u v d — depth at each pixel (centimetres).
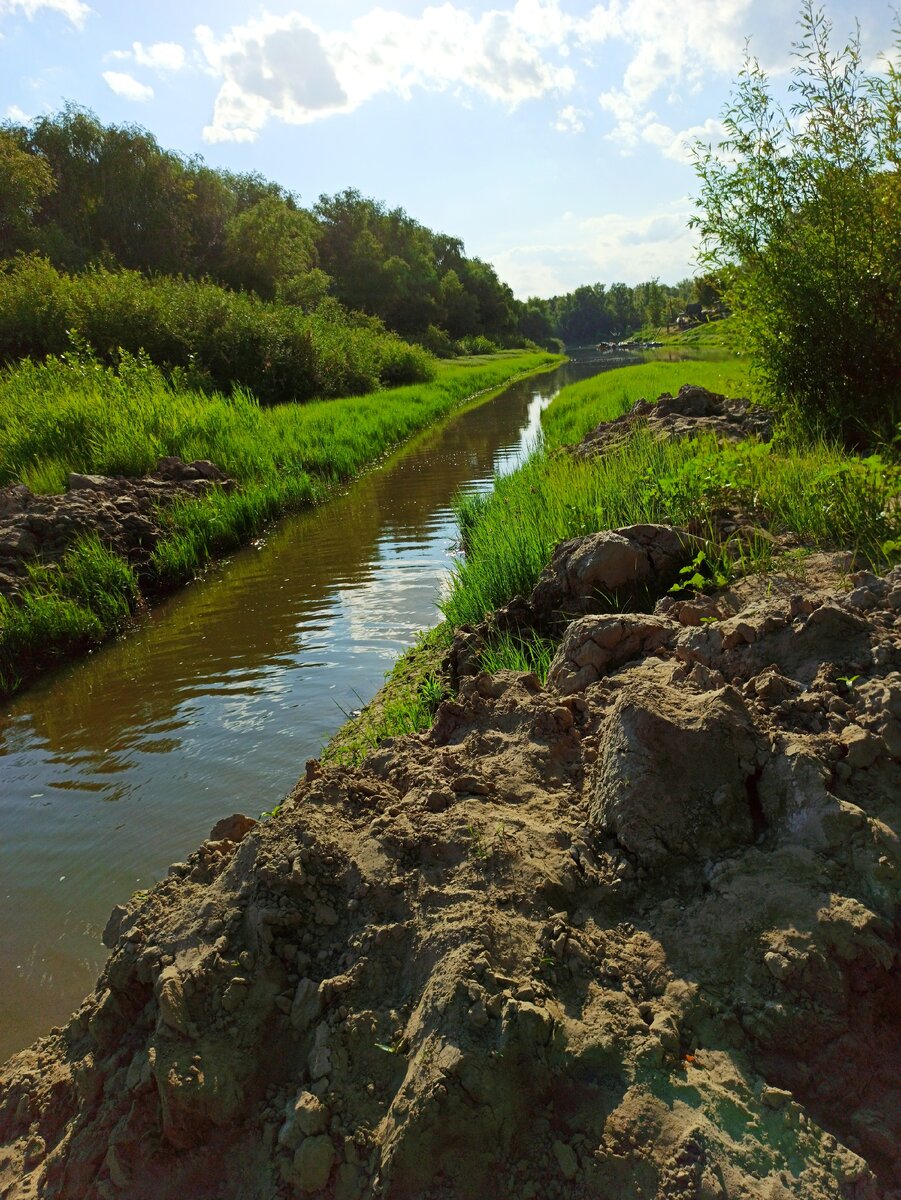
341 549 1290
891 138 1009
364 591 1062
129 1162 274
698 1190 235
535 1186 246
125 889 504
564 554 707
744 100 1056
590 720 438
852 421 1063
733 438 1126
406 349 4578
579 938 303
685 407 1365
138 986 316
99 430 1559
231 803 587
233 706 750
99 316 2644
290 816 354
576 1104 261
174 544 1231
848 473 682
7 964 448
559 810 371
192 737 694
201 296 2966
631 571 667
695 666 429
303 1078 282
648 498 812
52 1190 282
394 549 1263
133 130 4997
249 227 5319
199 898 335
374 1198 246
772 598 490
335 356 3369
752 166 1086
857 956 286
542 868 326
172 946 317
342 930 320
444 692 640
